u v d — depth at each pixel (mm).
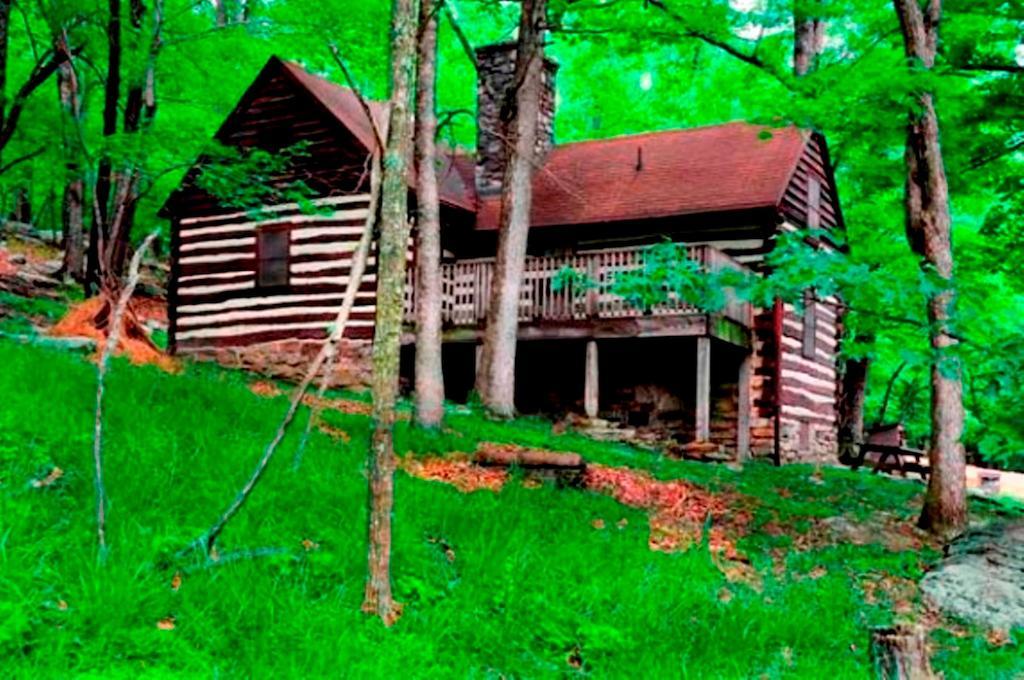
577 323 18109
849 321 23547
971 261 18234
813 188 21688
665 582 8062
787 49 23828
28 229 27766
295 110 20312
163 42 16234
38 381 8836
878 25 18234
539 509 9398
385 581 6383
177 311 21062
